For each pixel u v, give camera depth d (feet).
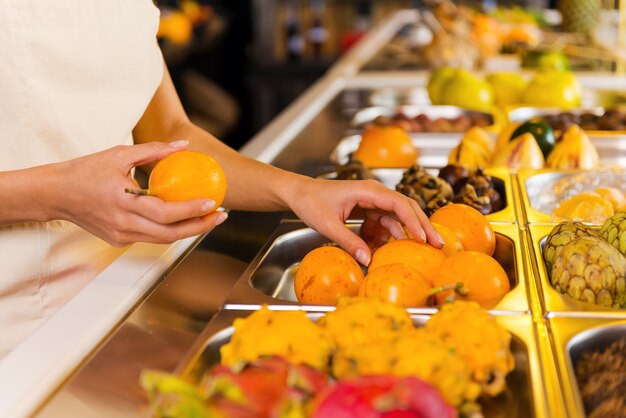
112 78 4.07
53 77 3.84
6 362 2.57
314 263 3.05
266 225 3.98
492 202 4.14
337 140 6.05
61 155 3.93
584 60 9.64
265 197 3.71
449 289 2.82
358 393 1.86
